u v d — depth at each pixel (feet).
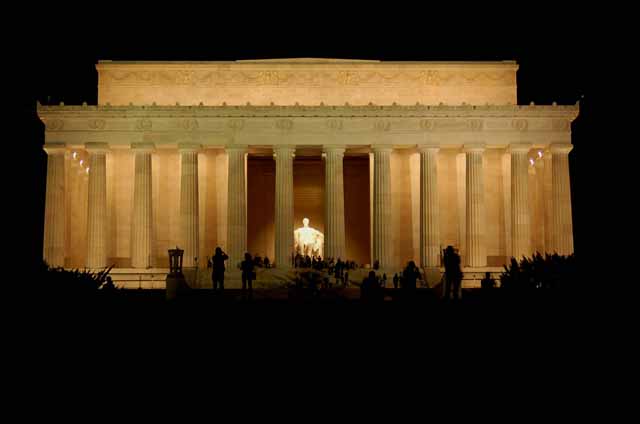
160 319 122.11
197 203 233.55
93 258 229.45
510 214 240.32
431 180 231.91
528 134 233.35
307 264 228.02
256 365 98.94
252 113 232.32
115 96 246.88
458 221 244.63
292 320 120.37
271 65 247.29
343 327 114.73
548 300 118.11
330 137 232.53
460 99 248.73
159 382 94.63
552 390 91.91
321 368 97.86
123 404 89.40
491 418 85.76
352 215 279.69
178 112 231.91
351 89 247.70
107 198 242.78
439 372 96.48
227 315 125.70
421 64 248.73
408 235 246.27
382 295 151.23
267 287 212.23
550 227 238.27
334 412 86.94
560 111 233.35
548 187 244.01
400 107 232.32
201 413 87.04
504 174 246.68
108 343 105.91
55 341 103.55
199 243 239.09
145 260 228.22
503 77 249.75
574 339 104.78
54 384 93.71
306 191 289.33
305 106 232.12
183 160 232.32
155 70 247.29
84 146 234.58
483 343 105.09
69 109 231.71
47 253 228.63
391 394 91.04
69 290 118.73
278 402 89.51
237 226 230.27
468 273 225.35
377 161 232.73
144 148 231.09
